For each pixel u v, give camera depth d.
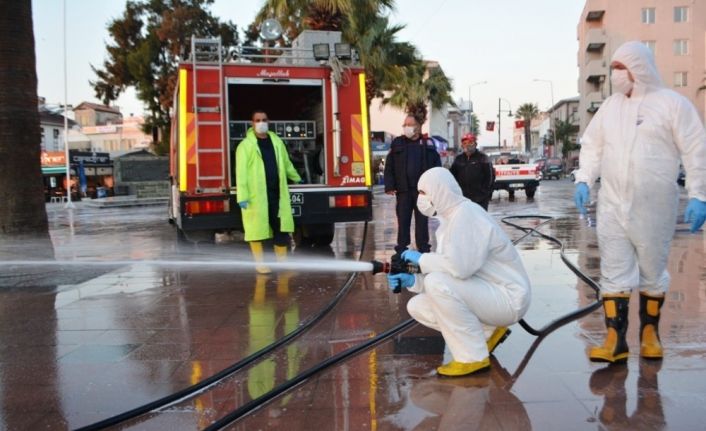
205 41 8.38
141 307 6.00
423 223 7.76
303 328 5.03
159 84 37.88
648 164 3.76
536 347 4.36
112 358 4.39
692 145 3.72
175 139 9.68
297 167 9.73
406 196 7.71
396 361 4.16
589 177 4.09
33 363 4.30
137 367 4.19
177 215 9.55
